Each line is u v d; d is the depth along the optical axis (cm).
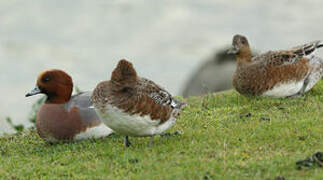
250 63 1477
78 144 1127
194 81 2264
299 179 838
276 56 1444
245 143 1042
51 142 1171
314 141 1031
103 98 970
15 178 939
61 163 1001
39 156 1075
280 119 1208
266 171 879
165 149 1026
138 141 1116
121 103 960
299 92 1507
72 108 1148
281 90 1455
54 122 1139
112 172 924
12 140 1242
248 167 900
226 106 1444
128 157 977
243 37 1490
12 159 1050
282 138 1051
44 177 922
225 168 902
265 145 1024
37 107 1520
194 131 1156
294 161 910
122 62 973
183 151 1011
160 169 912
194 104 1491
